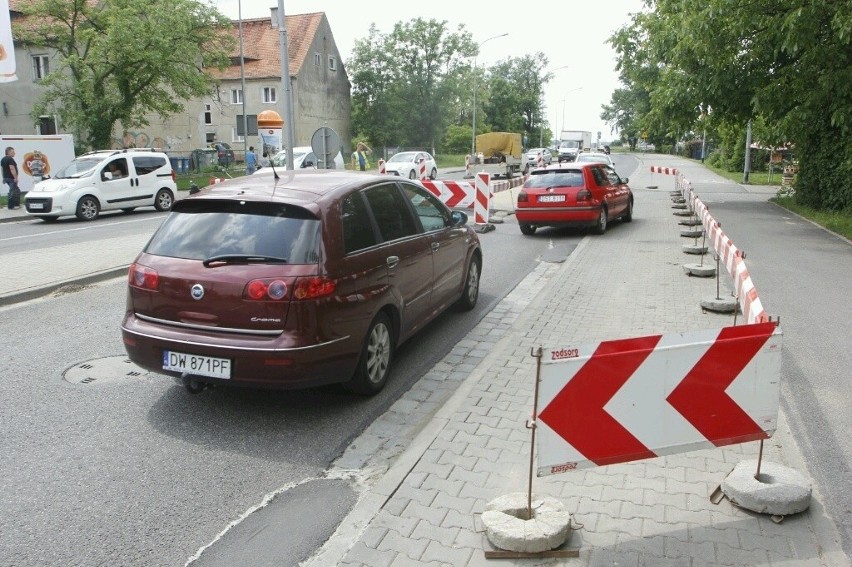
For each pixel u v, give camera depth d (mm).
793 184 21281
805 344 6746
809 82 17609
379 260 5625
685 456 4348
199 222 5285
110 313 8227
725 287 9398
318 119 55312
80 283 9844
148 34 31469
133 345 5176
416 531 3533
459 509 3746
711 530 3490
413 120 68125
